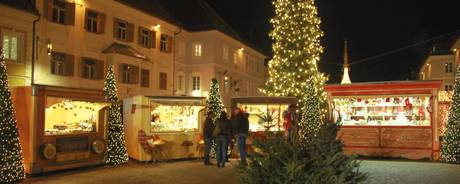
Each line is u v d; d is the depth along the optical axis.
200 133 18.70
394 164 15.75
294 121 15.70
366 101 18.73
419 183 11.43
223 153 15.95
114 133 16.62
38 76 25.30
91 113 16.19
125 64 31.33
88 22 29.12
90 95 15.39
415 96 17.48
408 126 17.73
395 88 17.83
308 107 21.33
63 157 14.44
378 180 11.90
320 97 26.84
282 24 29.00
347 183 5.28
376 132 18.20
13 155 12.66
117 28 31.53
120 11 31.78
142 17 34.19
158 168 15.51
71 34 27.58
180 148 18.08
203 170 14.91
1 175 12.23
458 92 16.50
